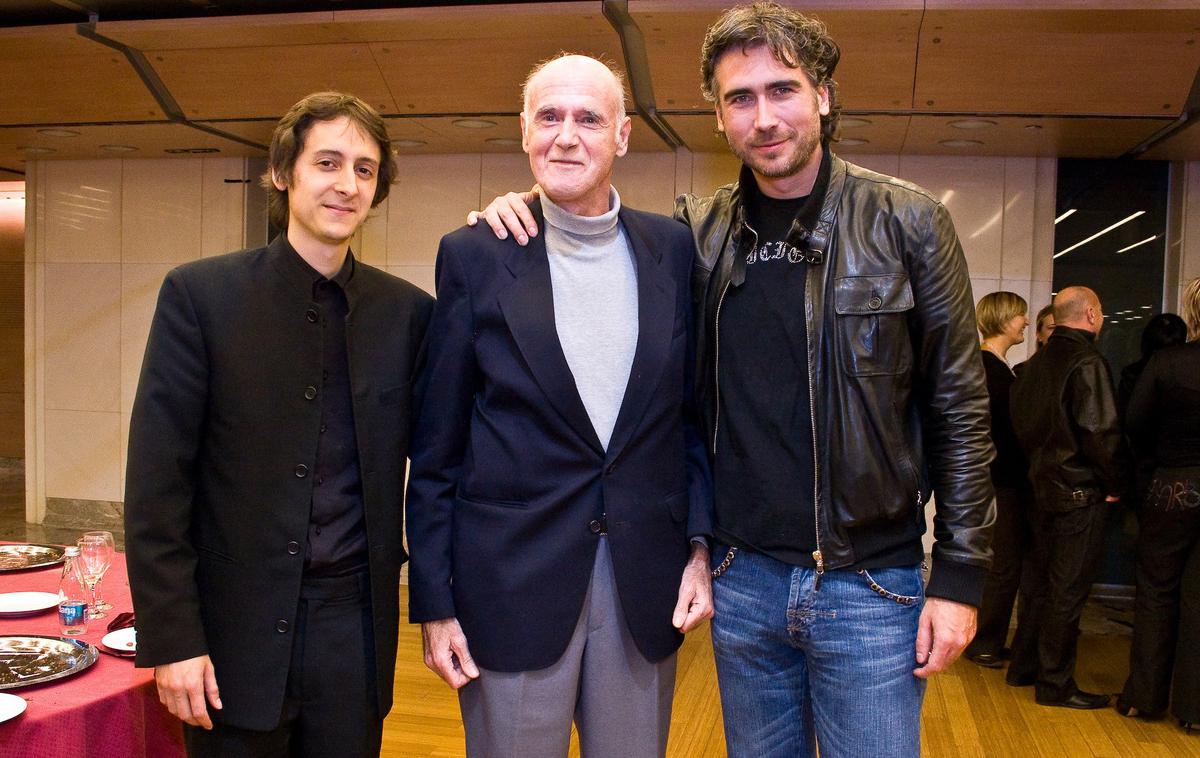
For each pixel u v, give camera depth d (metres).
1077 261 6.01
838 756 1.85
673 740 3.64
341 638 1.82
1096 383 3.97
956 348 1.78
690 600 1.90
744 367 1.89
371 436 1.86
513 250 1.86
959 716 4.00
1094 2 3.98
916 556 1.86
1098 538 4.04
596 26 4.38
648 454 1.85
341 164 1.81
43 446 7.25
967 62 4.52
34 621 2.25
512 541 1.79
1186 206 5.90
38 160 7.14
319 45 4.80
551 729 1.81
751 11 1.79
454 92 5.08
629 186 6.30
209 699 1.72
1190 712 3.75
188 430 1.76
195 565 1.76
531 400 1.79
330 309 1.87
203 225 6.88
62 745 1.69
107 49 4.95
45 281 7.21
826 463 1.79
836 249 1.82
